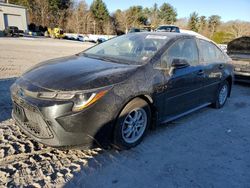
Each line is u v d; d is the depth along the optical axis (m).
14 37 33.75
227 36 46.47
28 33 44.81
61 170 2.86
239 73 7.87
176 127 4.30
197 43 4.49
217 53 5.19
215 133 4.15
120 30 77.25
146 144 3.59
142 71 3.34
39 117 2.81
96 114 2.83
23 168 2.83
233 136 4.08
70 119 2.72
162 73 3.57
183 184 2.77
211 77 4.81
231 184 2.82
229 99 6.43
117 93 2.98
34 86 2.96
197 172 3.01
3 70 8.09
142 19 82.31
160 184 2.74
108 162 3.08
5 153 3.08
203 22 64.56
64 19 69.25
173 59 3.73
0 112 4.28
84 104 2.75
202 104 4.86
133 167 3.01
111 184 2.68
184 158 3.29
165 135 3.94
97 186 2.64
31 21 63.56
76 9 72.81
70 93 2.75
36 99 2.83
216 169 3.10
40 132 2.91
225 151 3.56
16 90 3.15
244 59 7.76
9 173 2.72
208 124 4.54
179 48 4.03
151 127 3.71
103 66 3.38
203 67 4.48
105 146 3.11
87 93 2.77
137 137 3.47
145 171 2.95
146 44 3.95
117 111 3.01
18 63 9.88
